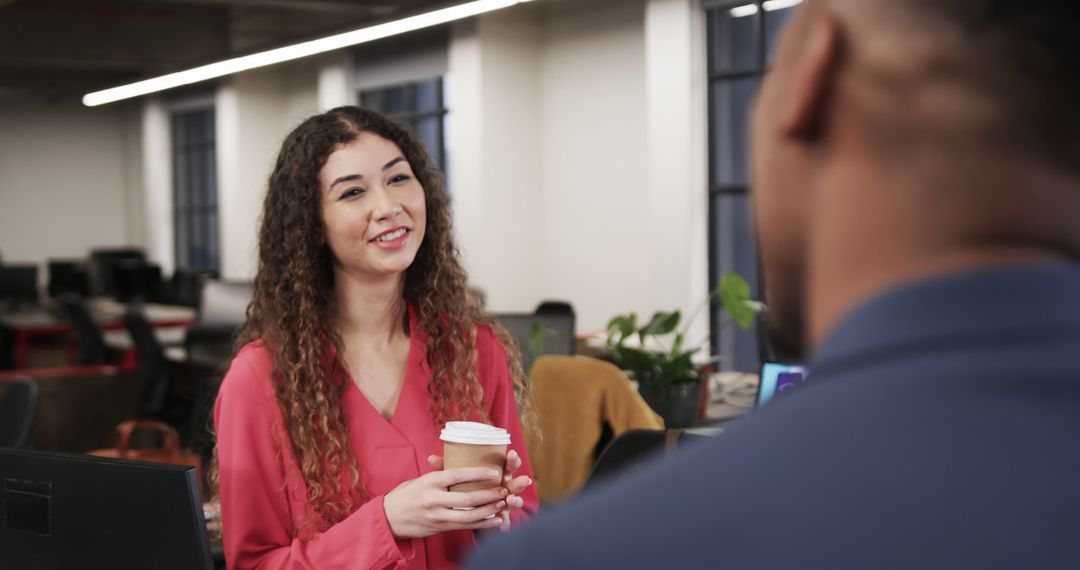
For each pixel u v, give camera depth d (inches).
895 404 12.6
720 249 334.6
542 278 386.9
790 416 13.4
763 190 15.4
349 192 67.2
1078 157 12.7
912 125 13.2
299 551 62.5
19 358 409.4
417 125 436.8
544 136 383.6
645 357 147.9
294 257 67.7
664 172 330.6
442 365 69.7
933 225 13.1
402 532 60.3
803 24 14.7
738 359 339.0
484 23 375.6
